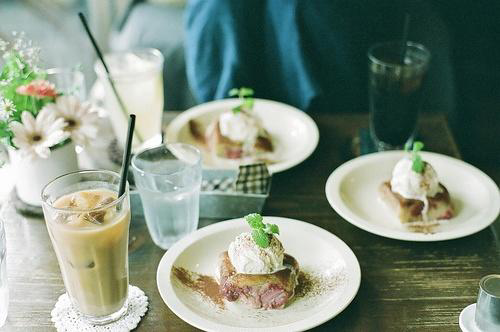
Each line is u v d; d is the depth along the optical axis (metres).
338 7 1.34
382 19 1.39
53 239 0.78
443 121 1.22
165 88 1.67
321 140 1.16
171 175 0.88
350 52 1.38
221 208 0.97
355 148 1.13
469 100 1.71
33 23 2.42
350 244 0.94
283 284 0.82
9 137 0.94
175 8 1.75
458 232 0.92
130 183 1.01
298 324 0.77
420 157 0.99
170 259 0.86
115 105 1.10
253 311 0.82
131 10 1.81
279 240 0.89
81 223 0.76
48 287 0.87
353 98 1.42
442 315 0.83
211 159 1.13
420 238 0.91
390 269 0.89
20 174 0.98
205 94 1.41
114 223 0.77
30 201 1.00
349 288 0.82
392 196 0.99
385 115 1.12
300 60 1.35
